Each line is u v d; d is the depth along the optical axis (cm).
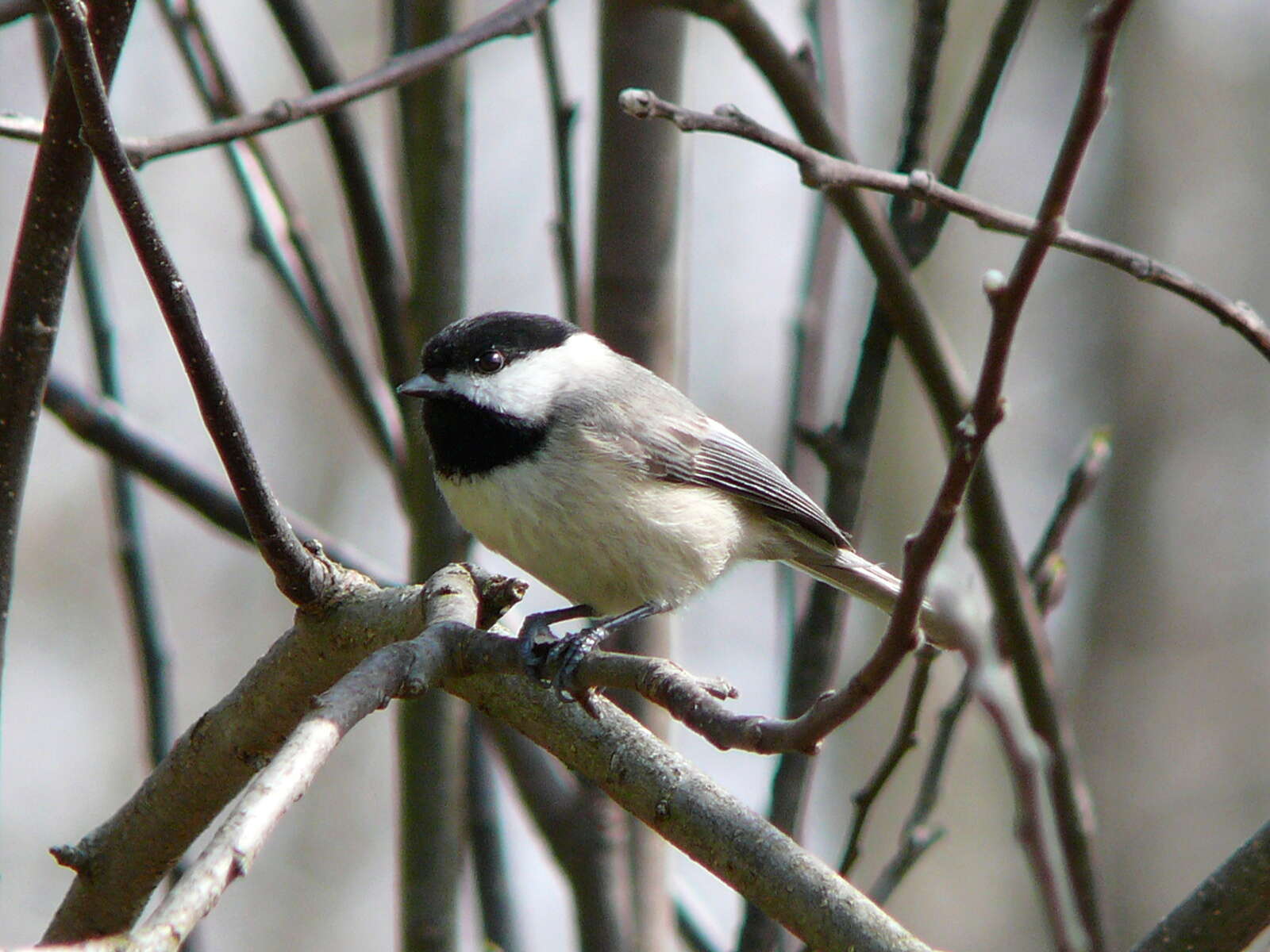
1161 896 1769
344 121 884
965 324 1959
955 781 1692
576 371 833
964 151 824
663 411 839
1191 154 2050
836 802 1711
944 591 469
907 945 512
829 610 786
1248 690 1847
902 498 1828
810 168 613
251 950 1875
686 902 917
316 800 1973
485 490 801
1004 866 1658
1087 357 2038
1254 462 1944
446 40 717
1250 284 1997
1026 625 724
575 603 852
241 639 2031
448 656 574
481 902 880
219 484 878
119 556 895
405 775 796
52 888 1770
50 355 624
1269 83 2056
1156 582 1919
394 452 922
